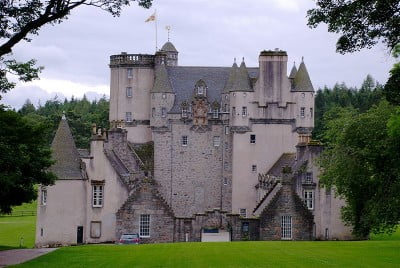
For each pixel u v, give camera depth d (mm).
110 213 89562
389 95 47000
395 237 85875
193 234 80500
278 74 119562
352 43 42469
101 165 90000
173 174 123062
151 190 81188
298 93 119250
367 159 67125
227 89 123250
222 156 122938
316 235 89625
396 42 41812
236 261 43500
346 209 75438
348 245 56375
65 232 88875
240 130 118500
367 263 42375
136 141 129500
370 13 41344
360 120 68188
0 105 61531
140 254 49312
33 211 139125
